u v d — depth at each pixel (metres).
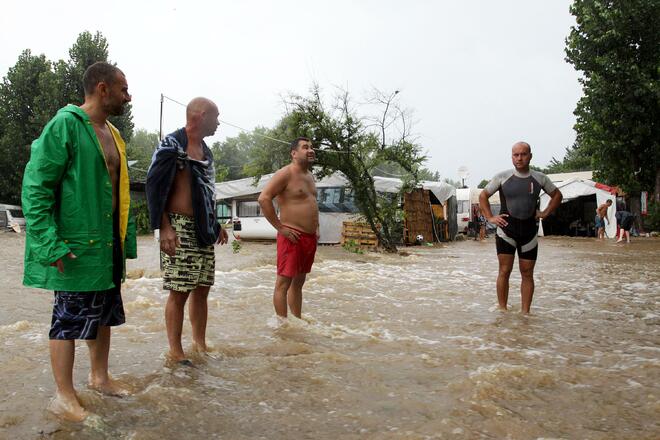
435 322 5.69
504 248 6.34
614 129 28.50
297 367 3.89
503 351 4.41
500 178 6.37
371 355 4.29
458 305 6.79
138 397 3.20
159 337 4.75
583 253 16.52
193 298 4.25
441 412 3.01
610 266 12.17
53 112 38.16
